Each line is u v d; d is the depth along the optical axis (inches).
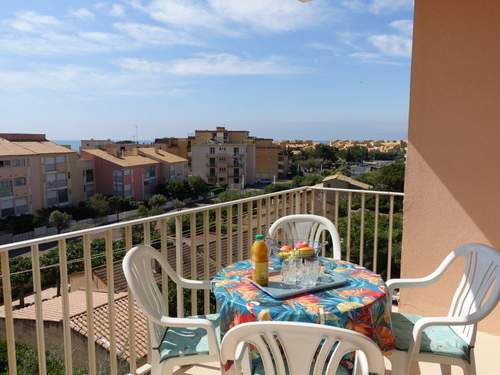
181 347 73.2
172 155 1731.1
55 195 1386.6
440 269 82.9
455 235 112.4
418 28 113.4
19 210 1285.7
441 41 110.0
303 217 109.3
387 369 92.4
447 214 113.3
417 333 68.1
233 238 130.5
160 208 1353.3
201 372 98.2
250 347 60.2
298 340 45.9
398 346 71.3
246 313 60.9
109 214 1353.3
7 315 68.6
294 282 69.6
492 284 70.2
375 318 61.7
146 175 1557.6
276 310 59.0
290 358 46.9
